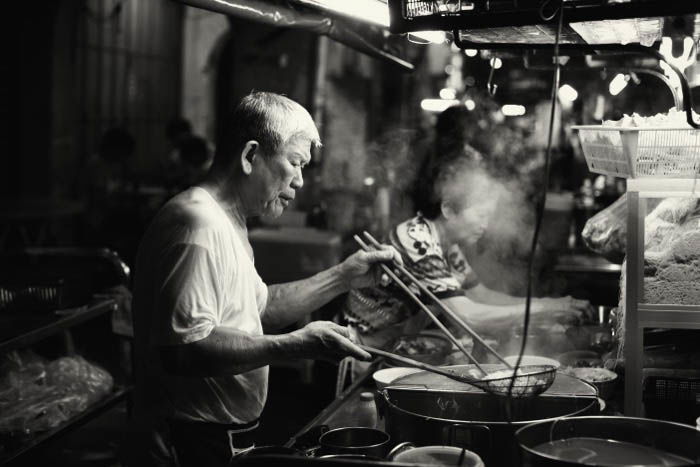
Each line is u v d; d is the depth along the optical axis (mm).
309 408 5559
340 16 2797
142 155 12633
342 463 1624
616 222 2672
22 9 9703
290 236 6137
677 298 2154
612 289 4703
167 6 13258
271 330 2623
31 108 9875
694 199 2172
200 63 13812
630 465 1716
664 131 2057
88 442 4281
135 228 8391
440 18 2008
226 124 2234
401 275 3145
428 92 11664
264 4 2760
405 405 2180
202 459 2143
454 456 1844
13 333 3328
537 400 2146
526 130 5051
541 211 1575
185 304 1985
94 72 11109
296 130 2207
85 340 4496
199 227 2051
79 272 4070
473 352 2885
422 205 3295
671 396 2205
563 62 3287
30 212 8273
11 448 3307
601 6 1838
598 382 2385
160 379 2164
